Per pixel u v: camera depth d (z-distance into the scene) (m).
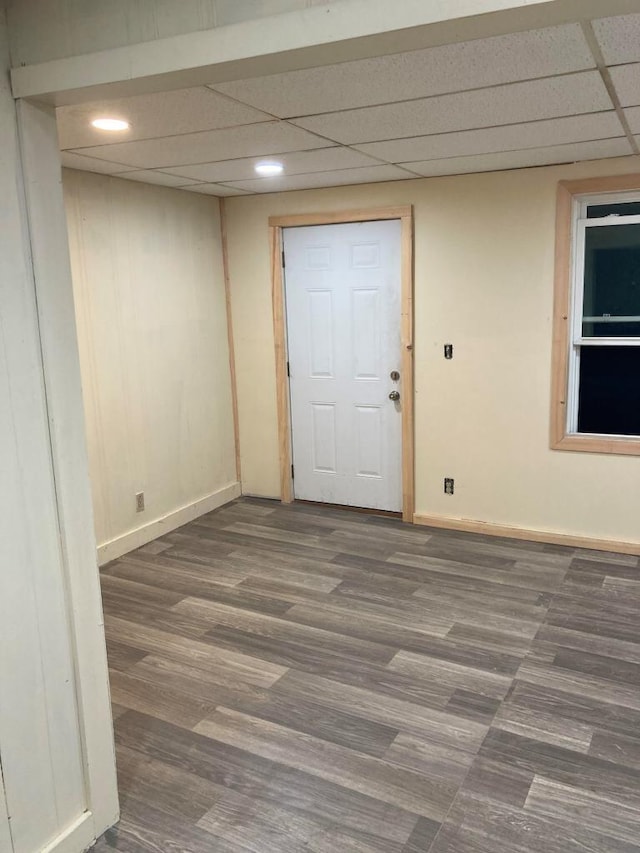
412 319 4.36
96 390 3.91
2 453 1.65
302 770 2.26
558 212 3.82
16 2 1.62
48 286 1.73
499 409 4.21
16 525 1.70
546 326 3.98
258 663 2.92
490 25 1.32
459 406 4.32
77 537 1.86
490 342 4.16
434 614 3.31
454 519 4.46
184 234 4.50
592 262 3.90
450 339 4.27
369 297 4.53
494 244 4.04
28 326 1.70
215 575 3.83
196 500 4.80
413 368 4.42
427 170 3.87
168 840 1.98
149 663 2.94
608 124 2.79
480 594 3.51
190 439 4.70
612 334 3.93
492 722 2.48
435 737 2.41
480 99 2.38
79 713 1.91
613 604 3.37
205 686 2.76
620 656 2.90
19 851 1.77
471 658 2.91
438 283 4.25
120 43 1.56
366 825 2.02
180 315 4.52
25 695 1.75
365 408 4.71
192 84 1.61
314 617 3.32
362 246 4.48
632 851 1.90
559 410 4.02
